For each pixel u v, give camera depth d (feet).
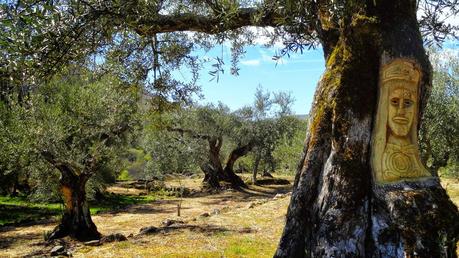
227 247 34.19
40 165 54.24
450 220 14.10
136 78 24.89
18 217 69.87
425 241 13.78
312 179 16.20
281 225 43.78
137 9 16.43
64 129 51.44
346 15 14.76
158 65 24.56
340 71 15.69
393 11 15.31
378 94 15.35
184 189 108.47
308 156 16.37
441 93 47.57
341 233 14.93
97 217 72.28
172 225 45.85
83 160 53.26
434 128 46.47
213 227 43.55
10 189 93.81
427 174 15.26
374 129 15.37
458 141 46.98
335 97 15.74
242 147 118.52
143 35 19.43
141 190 114.32
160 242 37.42
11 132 49.08
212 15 19.17
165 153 106.73
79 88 53.47
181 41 26.16
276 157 113.91
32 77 15.53
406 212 14.21
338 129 15.51
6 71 14.40
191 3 19.75
